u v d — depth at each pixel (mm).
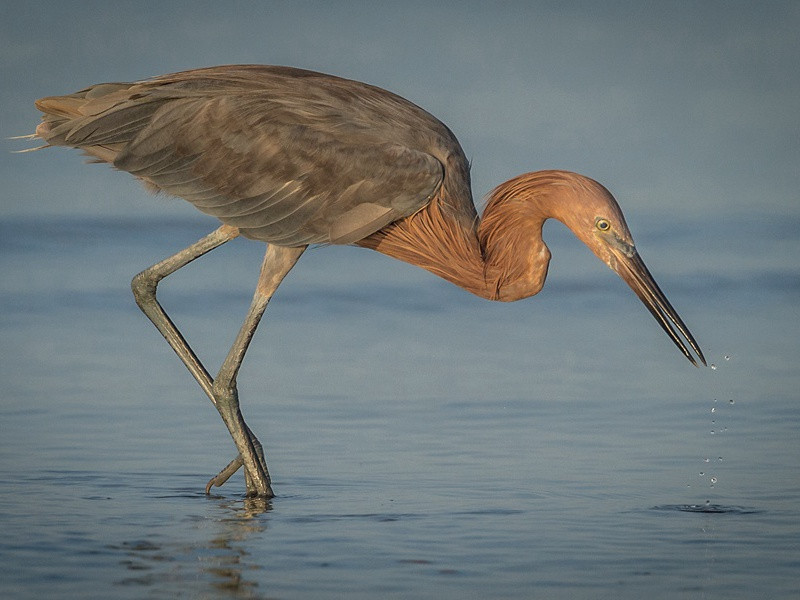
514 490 10867
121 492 10758
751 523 9883
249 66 11867
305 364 16406
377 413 13836
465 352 17359
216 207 11203
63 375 15500
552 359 16969
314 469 11617
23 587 8172
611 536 9531
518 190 11188
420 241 11344
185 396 14625
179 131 11195
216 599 8016
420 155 10977
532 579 8492
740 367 16422
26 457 11812
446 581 8438
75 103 11344
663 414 13828
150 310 11297
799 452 12203
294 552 9062
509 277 11297
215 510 10242
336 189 10961
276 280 11203
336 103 11312
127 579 8383
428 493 10781
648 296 10953
